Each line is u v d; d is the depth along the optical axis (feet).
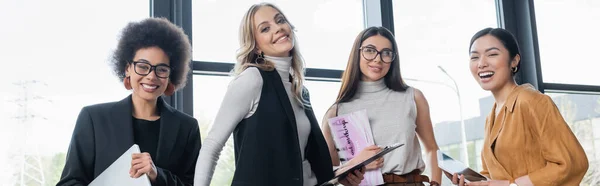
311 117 6.69
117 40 6.89
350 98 8.11
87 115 6.52
